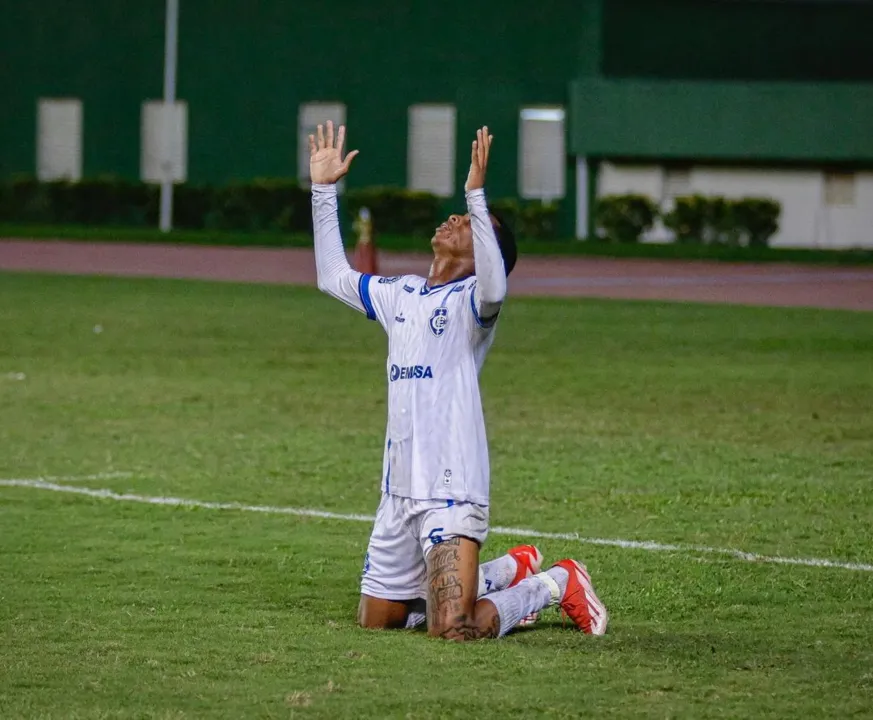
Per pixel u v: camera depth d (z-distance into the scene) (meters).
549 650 17.72
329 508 28.39
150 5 139.00
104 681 16.09
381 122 135.25
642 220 124.94
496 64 133.00
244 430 37.25
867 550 25.05
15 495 29.25
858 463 33.59
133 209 134.12
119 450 34.38
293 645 17.80
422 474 18.27
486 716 14.94
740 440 36.53
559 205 132.12
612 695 15.70
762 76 131.38
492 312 18.20
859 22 131.50
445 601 18.11
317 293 76.06
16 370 47.53
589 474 31.98
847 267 105.88
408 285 19.09
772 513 28.14
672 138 128.62
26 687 15.88
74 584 21.72
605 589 22.08
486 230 17.94
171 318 63.25
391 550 18.73
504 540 25.66
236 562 23.48
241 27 137.38
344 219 130.38
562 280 90.12
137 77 139.50
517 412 40.56
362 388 44.78
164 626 18.95
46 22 140.38
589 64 131.38
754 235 124.12
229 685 15.94
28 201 134.50
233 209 132.50
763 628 19.59
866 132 127.62
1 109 141.25
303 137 137.25
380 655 17.23
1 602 20.41
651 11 131.25
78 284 78.69
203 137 138.50
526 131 132.88
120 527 26.34
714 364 51.03
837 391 44.91
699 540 25.83
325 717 14.82
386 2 134.50
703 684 16.23
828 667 17.16
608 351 54.38
